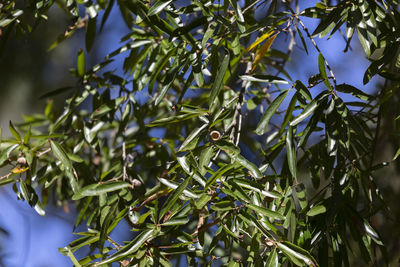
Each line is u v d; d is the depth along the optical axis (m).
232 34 1.37
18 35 1.54
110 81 1.59
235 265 1.29
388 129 1.55
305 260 1.23
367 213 1.44
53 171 1.52
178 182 1.35
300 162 1.44
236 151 1.26
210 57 1.36
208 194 1.25
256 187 1.25
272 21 1.33
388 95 1.35
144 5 1.38
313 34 1.31
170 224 1.24
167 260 1.26
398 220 1.48
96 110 1.55
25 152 1.44
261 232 1.26
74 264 1.25
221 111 1.31
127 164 1.58
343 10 1.31
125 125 1.56
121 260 1.24
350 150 1.42
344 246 1.32
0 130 1.43
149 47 1.56
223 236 1.29
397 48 1.29
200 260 1.50
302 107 1.30
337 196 1.31
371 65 1.29
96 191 1.30
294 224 1.27
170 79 1.34
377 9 1.34
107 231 1.30
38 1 1.46
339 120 1.29
